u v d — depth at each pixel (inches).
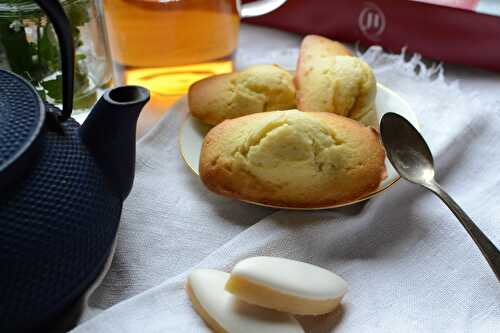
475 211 12.3
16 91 10.4
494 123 14.5
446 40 16.4
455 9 15.8
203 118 14.1
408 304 11.0
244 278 10.1
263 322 10.2
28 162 9.7
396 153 12.9
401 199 12.6
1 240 9.3
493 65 16.4
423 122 14.6
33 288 9.5
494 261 11.0
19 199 9.5
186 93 15.5
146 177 13.6
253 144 12.2
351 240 12.0
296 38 18.5
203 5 14.7
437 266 11.6
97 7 14.6
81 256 10.0
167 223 12.5
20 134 9.7
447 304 11.0
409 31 16.7
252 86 14.1
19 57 13.6
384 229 12.2
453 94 15.3
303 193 12.1
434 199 12.7
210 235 12.3
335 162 12.2
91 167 10.5
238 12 15.7
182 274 11.2
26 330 9.9
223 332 10.2
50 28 13.5
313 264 11.8
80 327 10.2
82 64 14.6
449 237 11.9
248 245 11.7
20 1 13.0
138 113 10.7
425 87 15.8
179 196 13.1
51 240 9.6
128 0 14.4
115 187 11.0
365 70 14.0
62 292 9.9
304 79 14.4
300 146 12.0
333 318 10.8
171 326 10.4
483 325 10.7
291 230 12.0
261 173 12.1
